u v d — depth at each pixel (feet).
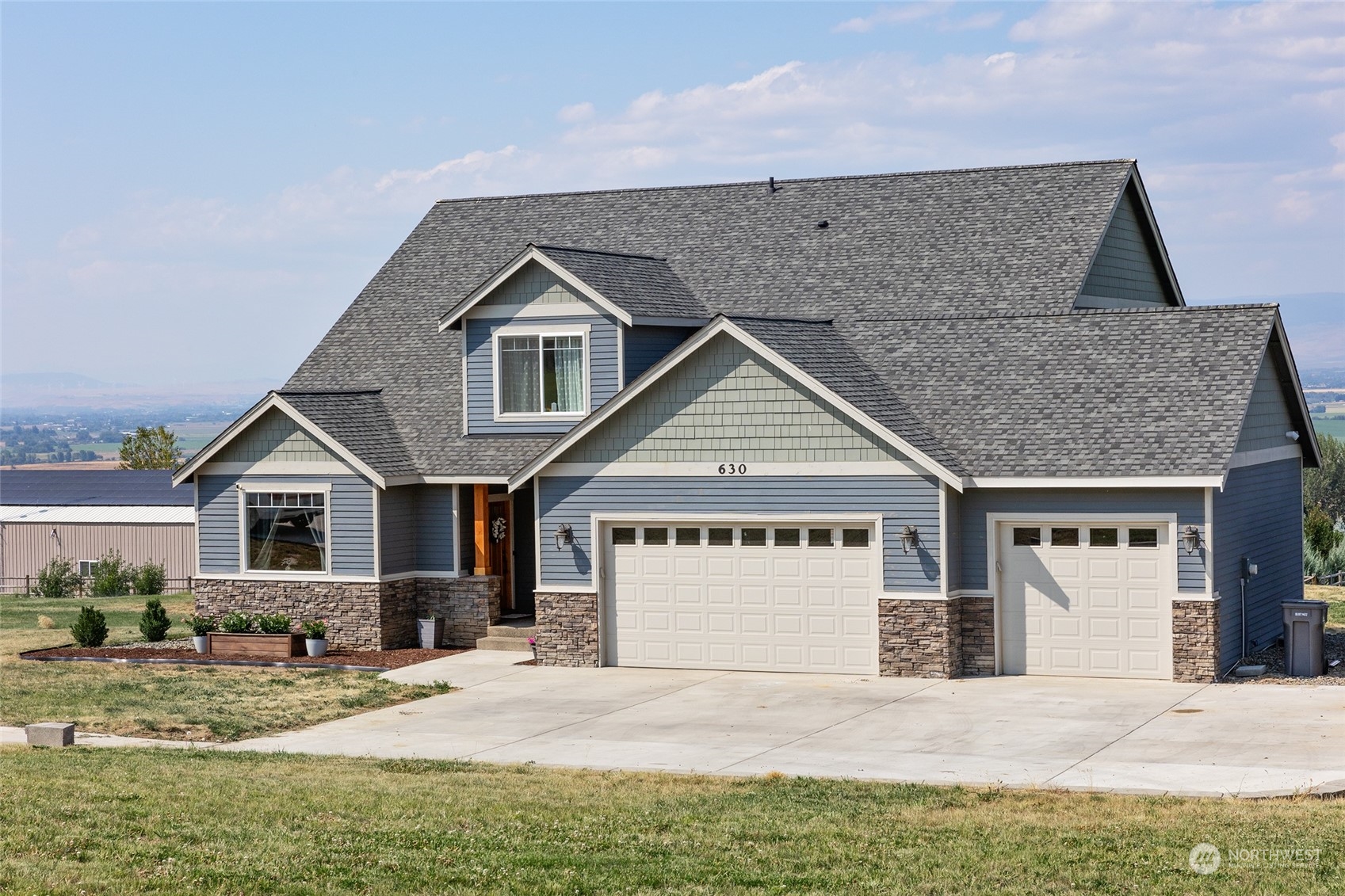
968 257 102.99
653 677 86.84
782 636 86.89
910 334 93.61
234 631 98.27
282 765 63.10
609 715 75.66
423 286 117.60
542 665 91.50
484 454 99.04
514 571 104.88
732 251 110.32
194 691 84.53
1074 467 80.43
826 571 85.76
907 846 48.29
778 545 86.89
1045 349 89.20
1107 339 88.38
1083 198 104.83
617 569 90.63
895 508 83.35
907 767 62.18
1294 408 96.22
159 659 96.63
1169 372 84.48
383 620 97.86
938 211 108.06
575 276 96.58
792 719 73.41
